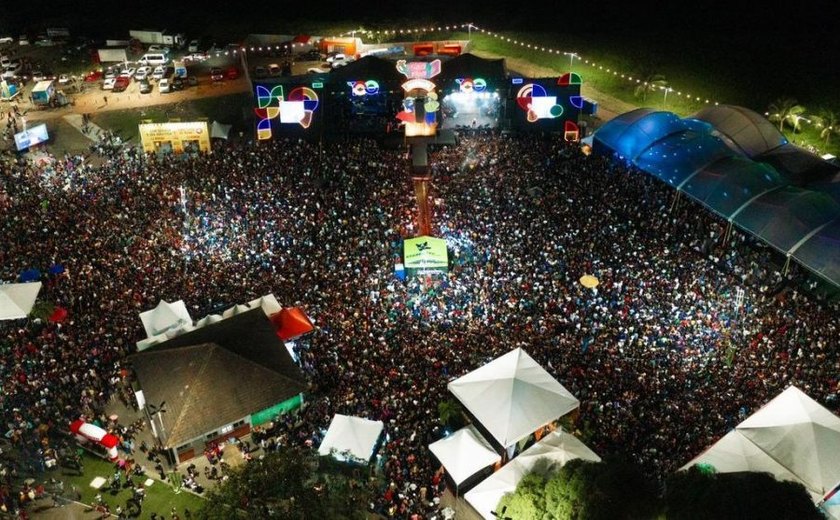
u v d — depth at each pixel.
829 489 27.28
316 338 36.72
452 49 76.62
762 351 34.72
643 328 36.12
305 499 22.44
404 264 40.69
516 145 57.44
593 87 71.31
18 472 31.53
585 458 28.86
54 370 35.06
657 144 50.81
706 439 30.27
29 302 39.03
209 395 32.50
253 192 49.62
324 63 77.56
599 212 46.38
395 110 61.94
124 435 33.06
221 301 39.69
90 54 83.06
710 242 44.06
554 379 32.53
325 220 46.31
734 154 48.59
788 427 29.03
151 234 45.25
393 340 36.19
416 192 50.12
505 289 39.28
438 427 32.53
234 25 90.81
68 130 65.00
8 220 47.19
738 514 17.34
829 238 40.56
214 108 69.25
